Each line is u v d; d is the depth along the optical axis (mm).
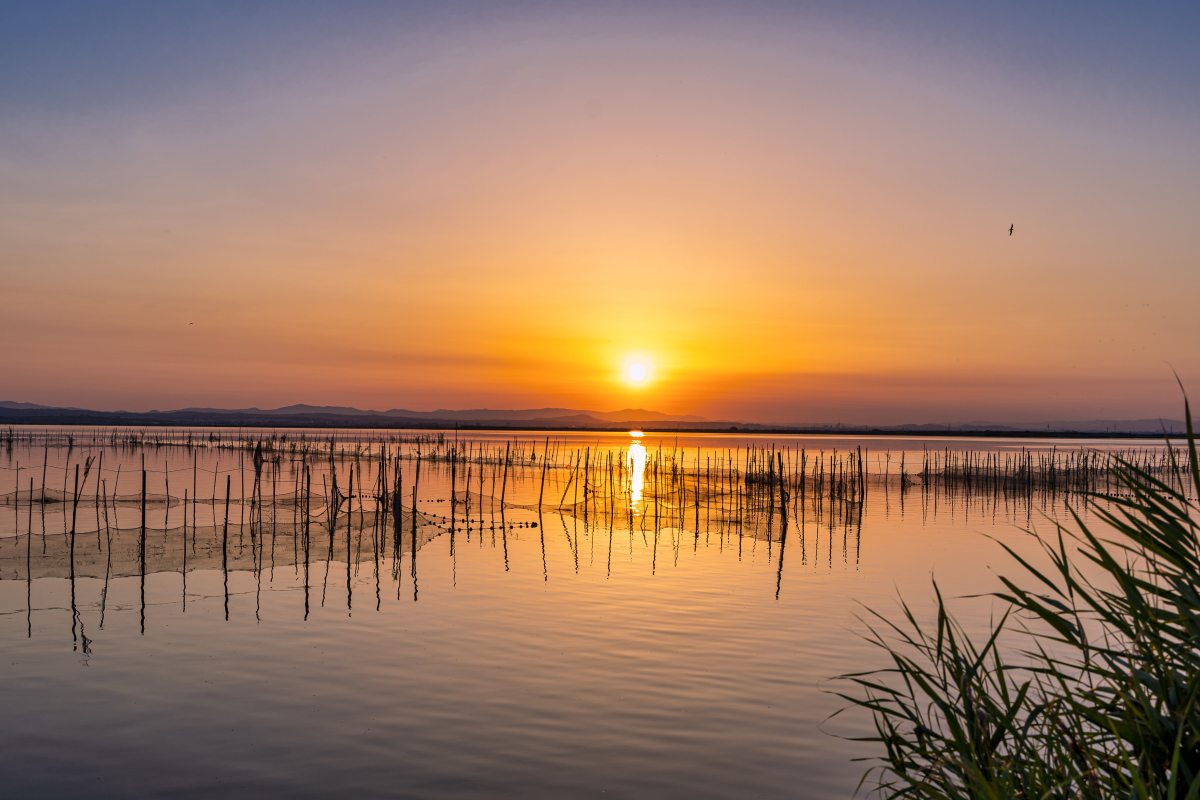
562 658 13742
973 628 15477
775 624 16000
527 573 21219
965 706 5465
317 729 10711
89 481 47781
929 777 5730
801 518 34969
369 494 41594
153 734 10562
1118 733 4734
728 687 12375
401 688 12266
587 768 9664
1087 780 4887
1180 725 4211
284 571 21000
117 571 20484
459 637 14977
